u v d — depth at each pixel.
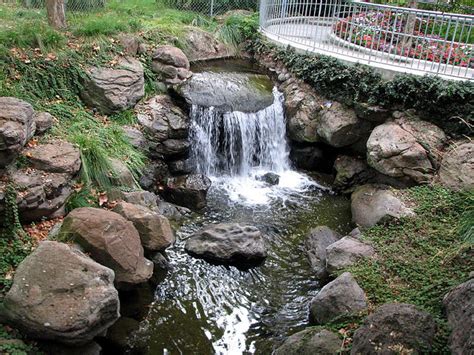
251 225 6.76
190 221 7.18
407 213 6.66
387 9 8.59
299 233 7.18
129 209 5.80
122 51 8.73
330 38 10.24
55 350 4.10
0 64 6.91
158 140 7.94
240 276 6.12
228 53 11.66
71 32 8.59
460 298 4.40
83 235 4.92
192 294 5.69
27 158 5.57
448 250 5.76
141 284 5.58
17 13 9.41
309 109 9.05
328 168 9.20
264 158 9.34
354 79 8.39
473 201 6.40
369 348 4.08
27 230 5.22
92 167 6.35
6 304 4.05
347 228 7.32
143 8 12.13
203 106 8.61
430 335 4.14
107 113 7.75
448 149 7.41
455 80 7.62
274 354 4.77
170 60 9.16
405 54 9.80
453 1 12.48
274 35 11.31
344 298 5.05
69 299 4.10
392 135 7.63
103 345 4.72
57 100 7.37
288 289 5.94
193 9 13.23
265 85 9.90
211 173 8.81
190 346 4.90
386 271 5.64
